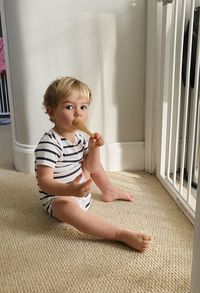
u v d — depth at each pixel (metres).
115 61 1.36
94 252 0.87
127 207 1.13
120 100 1.42
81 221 0.94
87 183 0.92
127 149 1.47
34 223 1.04
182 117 1.32
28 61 1.34
